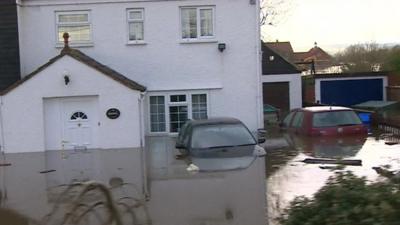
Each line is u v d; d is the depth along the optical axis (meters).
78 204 6.47
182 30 23.00
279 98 35.22
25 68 22.86
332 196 5.18
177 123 23.20
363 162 14.05
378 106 29.03
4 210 11.06
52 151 20.16
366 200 4.93
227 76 23.05
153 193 11.88
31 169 16.28
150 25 22.88
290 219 5.39
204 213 9.92
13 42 22.23
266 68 35.09
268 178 12.67
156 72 23.03
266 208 10.02
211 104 23.14
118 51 22.97
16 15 22.20
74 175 14.94
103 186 6.10
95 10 22.84
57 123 20.48
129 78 23.02
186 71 23.03
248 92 23.09
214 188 11.97
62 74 20.17
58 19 22.89
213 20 22.95
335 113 19.17
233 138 15.75
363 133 19.05
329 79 35.19
